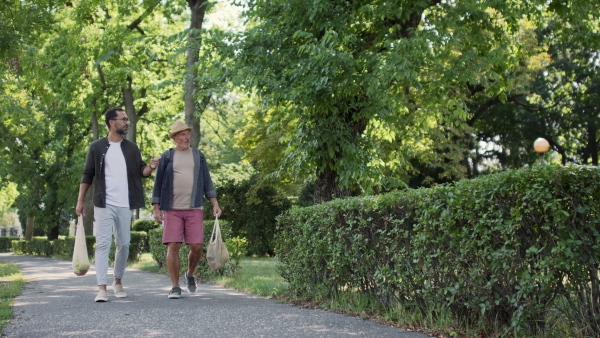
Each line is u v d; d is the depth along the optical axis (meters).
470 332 4.03
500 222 3.64
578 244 3.26
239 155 33.59
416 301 4.69
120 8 19.89
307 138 9.15
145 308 5.39
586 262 3.31
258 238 23.12
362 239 5.25
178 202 6.37
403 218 4.62
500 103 29.80
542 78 30.61
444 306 4.34
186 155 6.51
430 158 22.03
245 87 9.07
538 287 3.55
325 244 5.91
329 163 9.55
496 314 3.97
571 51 30.72
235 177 23.38
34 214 34.06
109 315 4.91
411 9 9.27
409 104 13.92
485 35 11.62
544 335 3.59
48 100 16.70
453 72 10.18
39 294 6.87
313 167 9.65
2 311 4.95
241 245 10.09
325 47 8.23
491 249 3.75
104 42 20.02
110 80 22.62
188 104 15.96
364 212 5.19
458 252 4.07
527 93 26.41
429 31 9.69
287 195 21.83
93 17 21.00
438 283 4.34
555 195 3.33
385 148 14.36
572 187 3.29
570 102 31.47
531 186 3.42
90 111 23.03
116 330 4.17
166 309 5.33
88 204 27.45
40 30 13.09
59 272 12.27
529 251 3.46
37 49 14.39
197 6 15.85
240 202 23.38
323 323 4.60
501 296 3.84
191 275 6.79
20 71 14.52
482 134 32.84
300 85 8.38
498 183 3.65
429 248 4.38
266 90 8.92
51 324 4.43
